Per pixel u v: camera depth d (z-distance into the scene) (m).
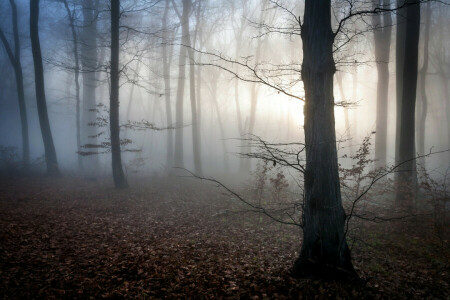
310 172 5.27
